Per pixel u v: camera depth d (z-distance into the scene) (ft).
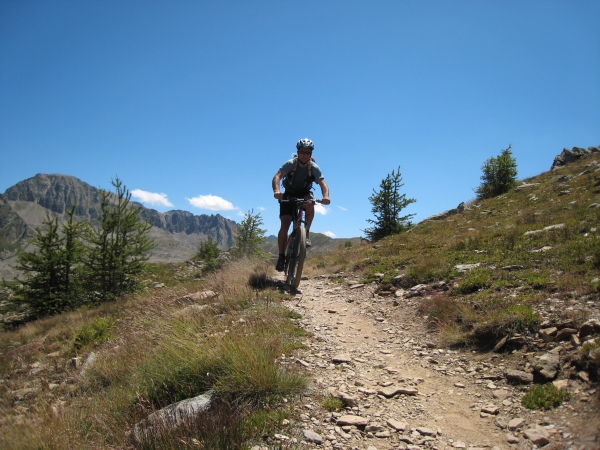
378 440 10.21
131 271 80.12
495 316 16.34
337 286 30.14
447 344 16.61
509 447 9.52
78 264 78.74
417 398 12.51
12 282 75.92
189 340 15.74
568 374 11.80
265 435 10.34
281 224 27.53
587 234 28.53
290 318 20.89
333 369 14.70
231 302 23.65
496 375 13.32
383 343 17.84
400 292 25.03
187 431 10.11
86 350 27.86
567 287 18.13
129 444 10.47
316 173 25.71
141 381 14.56
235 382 12.27
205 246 131.13
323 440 10.18
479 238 36.99
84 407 14.46
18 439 11.36
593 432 8.82
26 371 25.72
